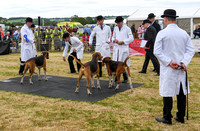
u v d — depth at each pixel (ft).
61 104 18.20
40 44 65.00
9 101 19.01
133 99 19.76
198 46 50.42
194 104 18.42
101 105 18.01
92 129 13.50
